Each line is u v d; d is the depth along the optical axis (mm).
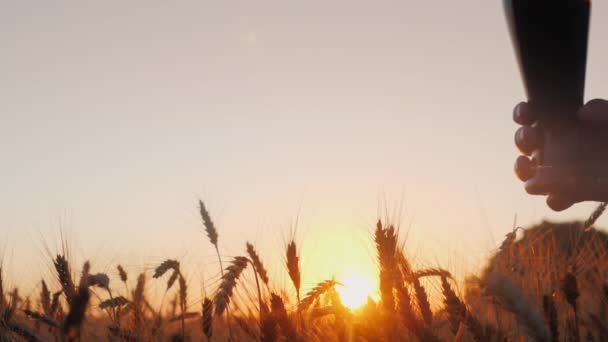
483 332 2512
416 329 2699
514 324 2621
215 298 3322
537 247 3160
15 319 3562
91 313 3535
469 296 2727
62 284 3543
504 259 3090
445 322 2842
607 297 2852
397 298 2777
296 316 3238
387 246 2898
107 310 3678
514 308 2312
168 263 3891
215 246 3678
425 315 2832
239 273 3389
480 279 2385
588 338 2674
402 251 2936
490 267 2850
